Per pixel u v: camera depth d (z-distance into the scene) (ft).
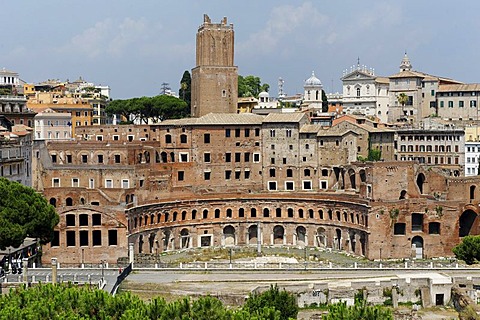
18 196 457.27
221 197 642.63
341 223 611.88
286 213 644.69
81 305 272.72
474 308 409.90
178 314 262.88
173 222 620.08
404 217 576.20
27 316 253.24
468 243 490.08
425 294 453.58
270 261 563.07
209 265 513.45
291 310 350.23
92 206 543.80
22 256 504.02
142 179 627.46
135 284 467.11
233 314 267.18
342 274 498.69
